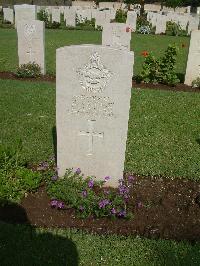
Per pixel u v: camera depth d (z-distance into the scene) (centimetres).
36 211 168
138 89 370
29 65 399
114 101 169
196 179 202
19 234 149
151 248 145
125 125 173
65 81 168
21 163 193
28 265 135
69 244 146
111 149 179
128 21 866
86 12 994
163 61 392
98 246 146
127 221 165
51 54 531
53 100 320
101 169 185
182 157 225
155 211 174
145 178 201
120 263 138
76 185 178
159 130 266
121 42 434
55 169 191
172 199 184
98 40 690
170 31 895
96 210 166
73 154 183
